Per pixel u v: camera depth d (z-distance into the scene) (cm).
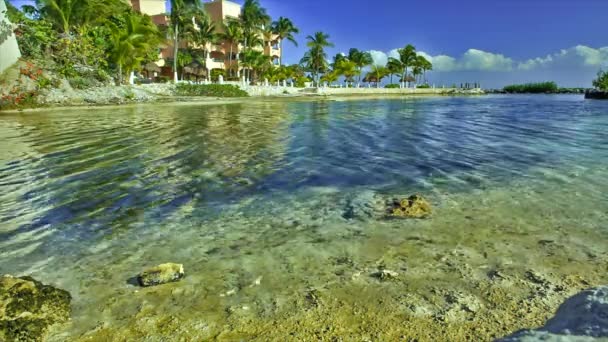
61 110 2500
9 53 2614
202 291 378
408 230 529
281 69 6794
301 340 300
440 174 845
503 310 335
